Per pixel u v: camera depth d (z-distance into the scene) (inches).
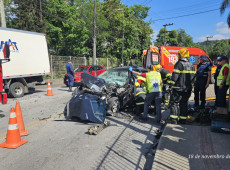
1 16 482.9
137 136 182.9
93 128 186.7
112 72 295.1
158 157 127.6
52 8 894.4
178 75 197.6
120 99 262.5
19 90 402.6
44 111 277.3
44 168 125.7
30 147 158.1
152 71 224.1
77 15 1000.2
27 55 415.8
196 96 256.4
